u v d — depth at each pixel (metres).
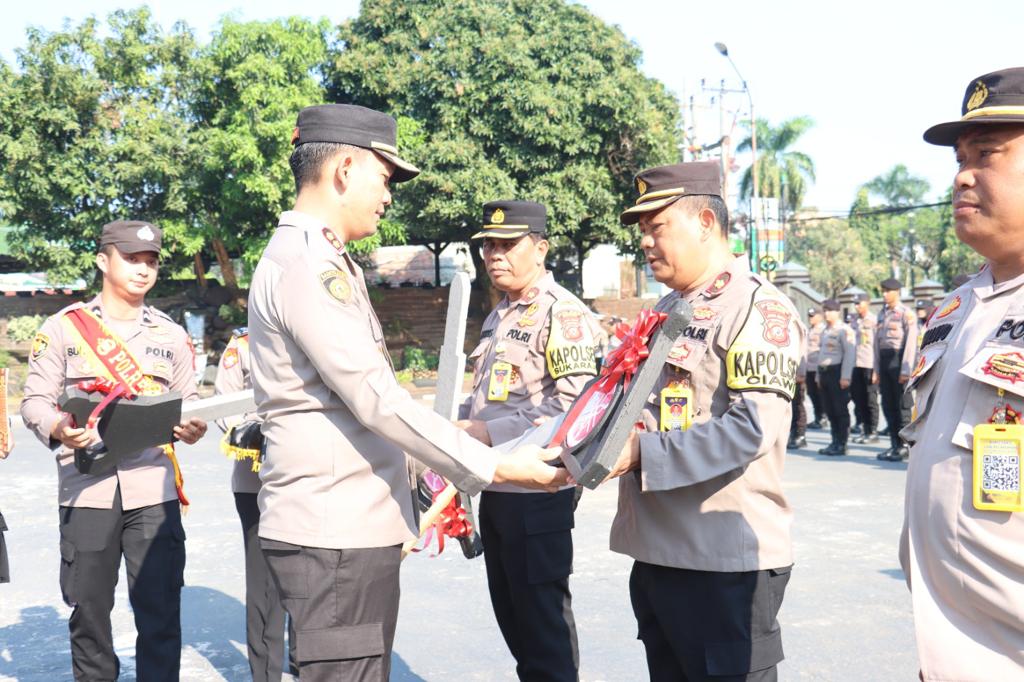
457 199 20.27
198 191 19.89
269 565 2.31
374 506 2.28
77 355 3.56
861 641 4.23
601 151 21.39
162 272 21.58
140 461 3.50
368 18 21.39
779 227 28.86
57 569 5.84
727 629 2.36
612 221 21.31
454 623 4.64
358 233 2.44
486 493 3.45
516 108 20.23
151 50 19.83
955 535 1.77
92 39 19.38
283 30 20.08
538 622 3.36
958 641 1.79
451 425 2.25
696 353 2.42
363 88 21.42
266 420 2.32
